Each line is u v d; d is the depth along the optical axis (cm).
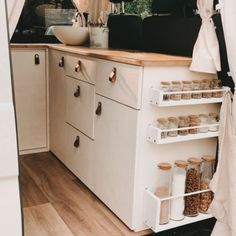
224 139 169
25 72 277
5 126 64
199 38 171
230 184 164
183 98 165
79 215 197
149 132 166
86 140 223
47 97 291
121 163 182
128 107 171
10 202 68
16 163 66
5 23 64
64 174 254
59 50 255
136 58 165
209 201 184
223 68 177
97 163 211
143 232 180
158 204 164
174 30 205
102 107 198
